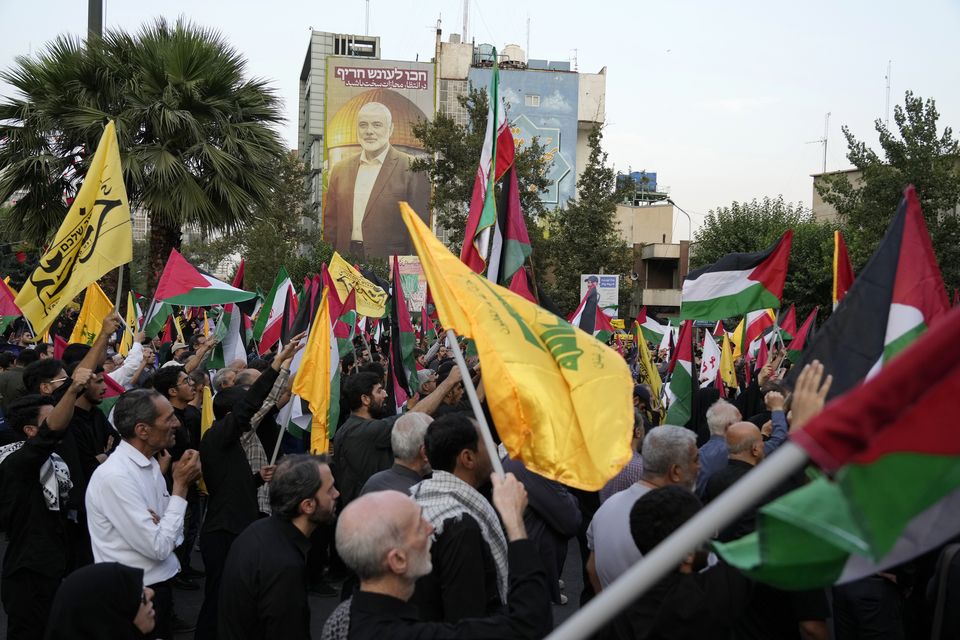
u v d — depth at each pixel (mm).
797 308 33062
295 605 3510
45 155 13383
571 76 71688
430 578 3408
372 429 6156
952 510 1565
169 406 4469
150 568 4223
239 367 8422
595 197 33250
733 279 7457
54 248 6137
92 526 4246
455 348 3121
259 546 3576
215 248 48219
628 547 3586
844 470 1361
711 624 2963
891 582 4617
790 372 3631
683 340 8078
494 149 5332
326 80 75500
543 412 3104
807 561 1651
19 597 4676
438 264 3273
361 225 75000
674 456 3717
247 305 13281
